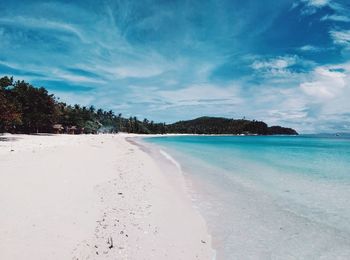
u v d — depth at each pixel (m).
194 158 29.48
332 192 13.52
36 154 21.89
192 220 9.59
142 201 11.19
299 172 19.58
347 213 10.36
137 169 19.41
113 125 174.88
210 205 11.44
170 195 12.77
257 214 10.30
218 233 8.57
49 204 9.20
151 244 7.42
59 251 6.29
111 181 14.11
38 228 7.28
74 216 8.43
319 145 60.09
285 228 8.96
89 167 17.64
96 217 8.66
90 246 6.79
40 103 67.12
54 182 12.24
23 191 10.37
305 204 11.53
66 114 102.69
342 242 7.95
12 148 26.16
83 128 117.94
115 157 25.97
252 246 7.71
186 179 17.00
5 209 8.38
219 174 18.80
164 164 23.94
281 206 11.27
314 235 8.45
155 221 9.12
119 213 9.38
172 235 8.17
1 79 48.19
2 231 6.91
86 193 11.12
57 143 37.28
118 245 7.09
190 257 6.99
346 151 40.12
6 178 12.16
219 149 44.94
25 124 67.56
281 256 7.16
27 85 65.50
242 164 24.11
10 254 5.91
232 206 11.31
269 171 20.02
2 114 40.84
